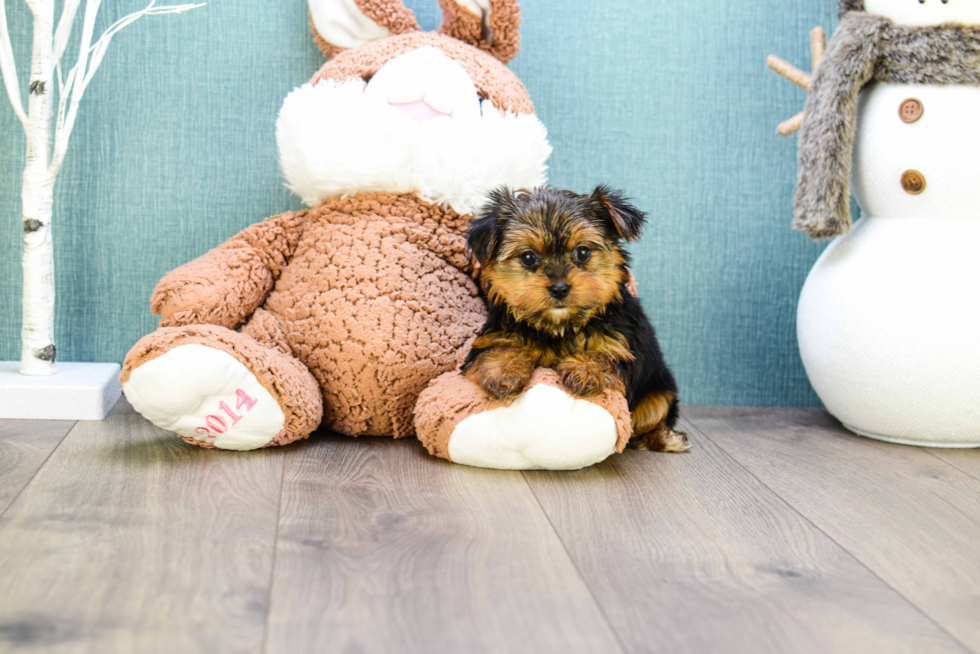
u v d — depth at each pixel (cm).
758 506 162
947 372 197
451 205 199
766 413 243
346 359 189
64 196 228
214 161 233
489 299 186
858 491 173
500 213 174
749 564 135
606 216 178
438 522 147
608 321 181
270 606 115
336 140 192
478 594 120
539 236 169
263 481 165
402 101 196
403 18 216
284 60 231
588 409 171
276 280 207
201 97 230
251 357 176
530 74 237
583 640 109
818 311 215
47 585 118
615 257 178
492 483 170
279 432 182
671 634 111
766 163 246
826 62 207
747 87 243
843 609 120
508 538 141
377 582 123
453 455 178
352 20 215
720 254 247
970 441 206
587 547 139
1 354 233
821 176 206
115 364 230
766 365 252
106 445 185
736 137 244
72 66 226
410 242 198
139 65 227
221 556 129
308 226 205
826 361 212
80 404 204
